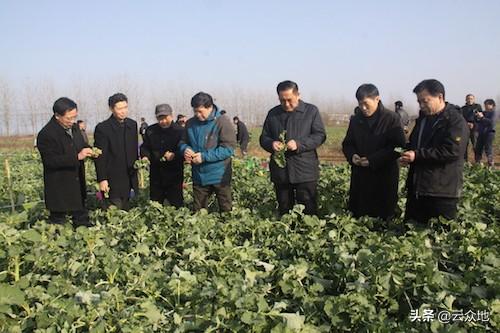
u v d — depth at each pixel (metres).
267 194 9.00
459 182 5.45
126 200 7.48
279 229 5.76
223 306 3.70
